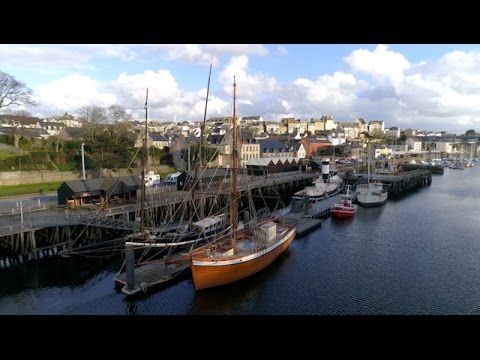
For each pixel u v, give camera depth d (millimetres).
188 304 22438
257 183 59594
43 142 65250
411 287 25344
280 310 21625
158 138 104625
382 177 74500
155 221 38562
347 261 30453
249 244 29172
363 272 28000
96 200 41250
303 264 29703
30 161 57656
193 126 172750
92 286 24938
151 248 30422
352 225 43000
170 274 25281
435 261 30578
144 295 23328
